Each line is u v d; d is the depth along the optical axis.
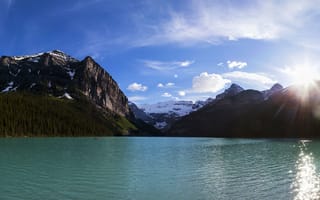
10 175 43.91
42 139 164.88
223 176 43.38
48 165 54.62
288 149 98.12
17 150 86.31
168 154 79.38
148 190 34.56
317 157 70.19
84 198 31.23
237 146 116.06
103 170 49.34
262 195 31.47
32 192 33.62
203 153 83.25
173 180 40.44
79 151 87.00
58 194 32.75
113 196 31.89
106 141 161.12
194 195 32.03
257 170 49.03
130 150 94.06
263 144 129.50
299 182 38.00
